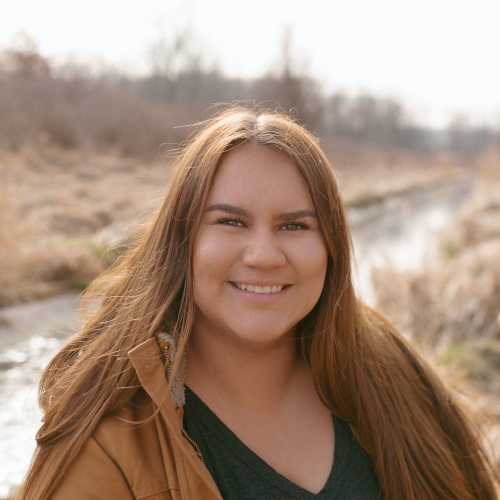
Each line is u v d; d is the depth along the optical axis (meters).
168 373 1.40
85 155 22.14
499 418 3.79
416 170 52.47
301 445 1.56
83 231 11.69
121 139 24.70
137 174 20.39
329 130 57.12
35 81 27.27
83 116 25.31
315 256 1.46
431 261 8.86
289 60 33.38
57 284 8.66
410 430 1.69
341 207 1.53
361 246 14.81
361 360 1.71
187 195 1.46
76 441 1.32
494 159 28.28
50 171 18.41
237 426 1.51
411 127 77.69
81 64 31.59
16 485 4.09
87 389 1.40
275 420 1.57
